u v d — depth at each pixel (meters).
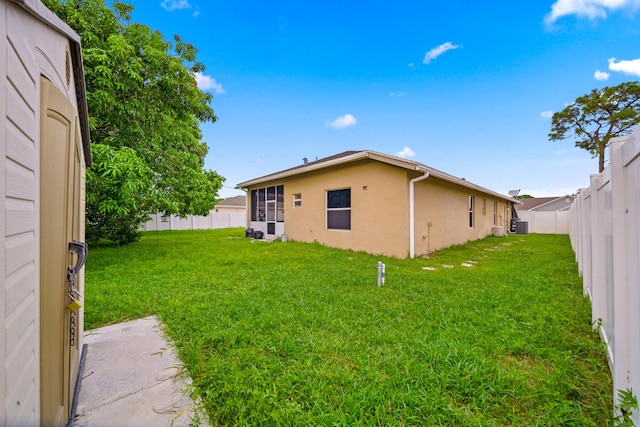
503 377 1.93
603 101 15.96
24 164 0.97
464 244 10.18
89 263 6.14
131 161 5.55
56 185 1.34
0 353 0.79
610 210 2.08
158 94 7.20
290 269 5.61
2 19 0.81
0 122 0.78
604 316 2.42
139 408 1.74
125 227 9.49
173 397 1.84
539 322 2.84
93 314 3.19
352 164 8.41
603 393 1.81
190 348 2.40
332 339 2.56
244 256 7.17
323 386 1.87
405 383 1.91
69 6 5.44
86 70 5.37
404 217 7.10
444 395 1.79
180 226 19.02
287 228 11.10
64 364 1.50
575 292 3.95
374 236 7.79
